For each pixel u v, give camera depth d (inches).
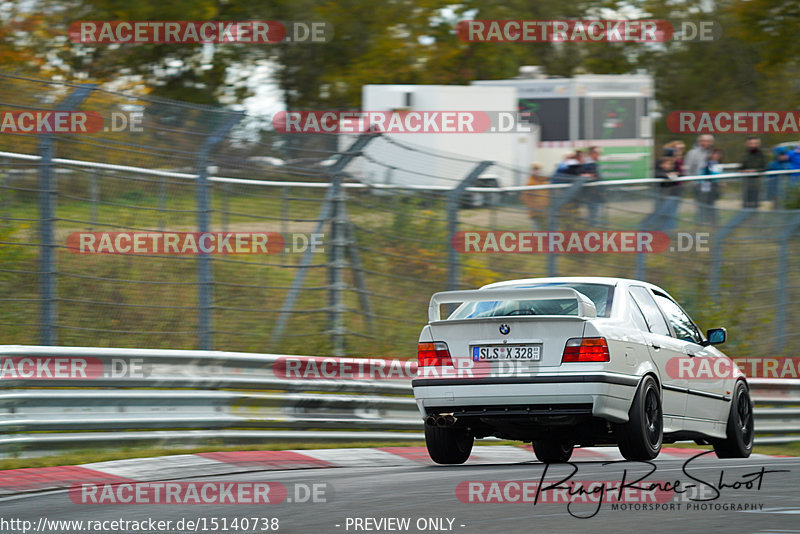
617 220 2272.4
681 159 3481.8
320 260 1950.1
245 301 1870.1
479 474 1198.3
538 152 3873.0
